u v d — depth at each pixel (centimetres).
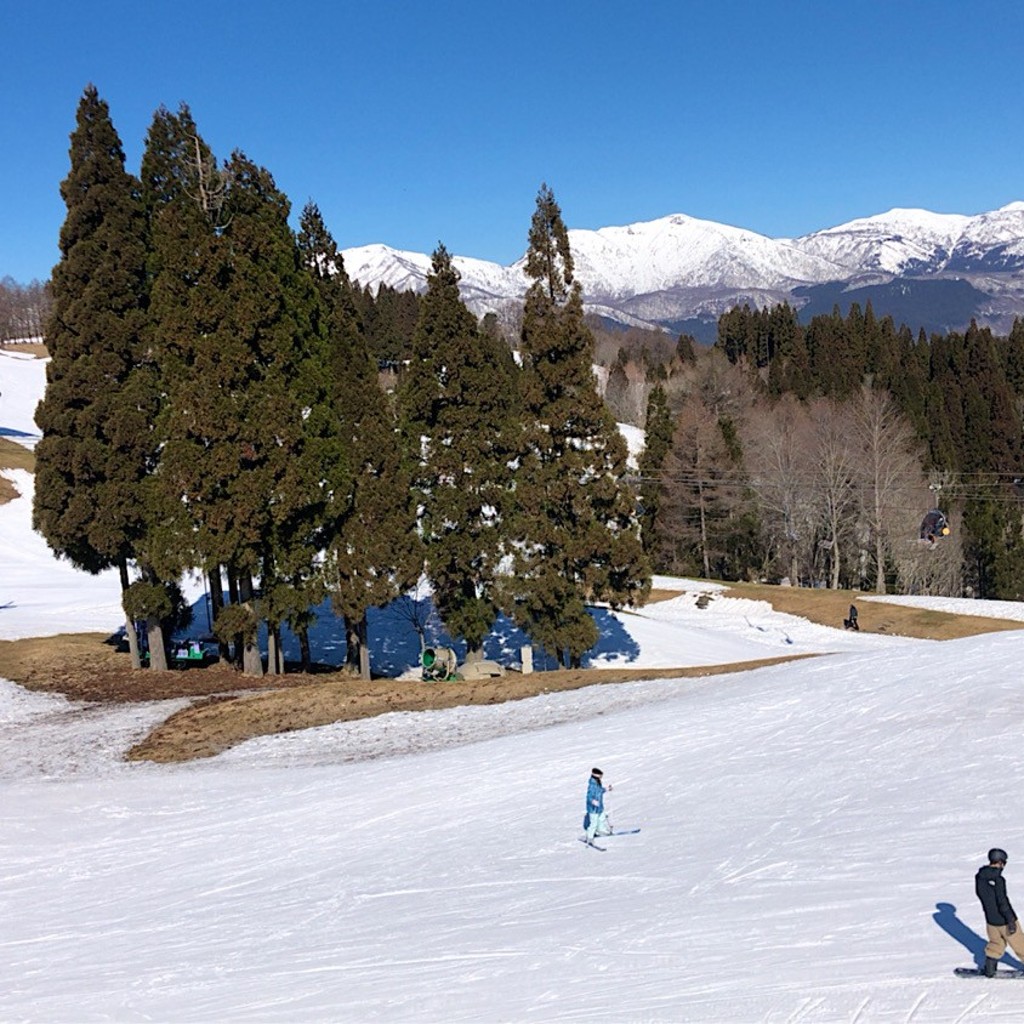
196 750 2698
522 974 1148
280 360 3325
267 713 3036
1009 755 1878
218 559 3259
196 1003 1152
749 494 7619
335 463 3519
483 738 2656
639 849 1619
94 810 2156
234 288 3222
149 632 3678
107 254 3403
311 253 3897
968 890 1265
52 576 6000
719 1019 975
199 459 3212
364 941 1324
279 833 1925
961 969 1045
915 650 3153
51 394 3412
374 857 1736
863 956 1097
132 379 3388
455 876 1586
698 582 6806
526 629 3928
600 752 2316
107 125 3431
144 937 1423
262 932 1403
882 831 1545
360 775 2331
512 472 3856
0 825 2055
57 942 1428
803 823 1641
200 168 3356
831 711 2425
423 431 3775
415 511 3681
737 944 1168
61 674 3659
